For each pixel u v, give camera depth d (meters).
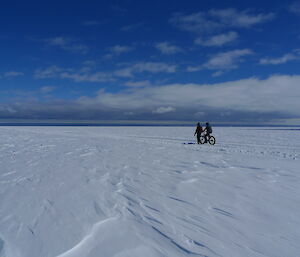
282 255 2.60
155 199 4.26
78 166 7.12
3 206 3.69
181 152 11.60
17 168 6.68
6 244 2.54
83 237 2.72
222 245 2.74
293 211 3.89
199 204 4.10
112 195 4.35
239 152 11.99
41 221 3.15
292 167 7.79
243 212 3.80
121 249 2.47
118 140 19.14
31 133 28.73
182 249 2.58
